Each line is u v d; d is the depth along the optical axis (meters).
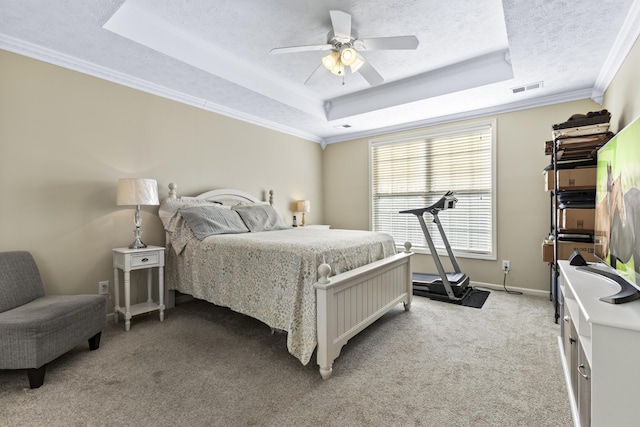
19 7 2.06
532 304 3.42
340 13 2.10
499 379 1.95
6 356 1.80
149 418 1.60
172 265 3.30
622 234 1.47
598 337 1.12
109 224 3.03
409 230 4.87
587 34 2.32
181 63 2.84
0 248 2.42
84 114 2.87
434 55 3.17
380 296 2.73
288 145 5.05
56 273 2.71
